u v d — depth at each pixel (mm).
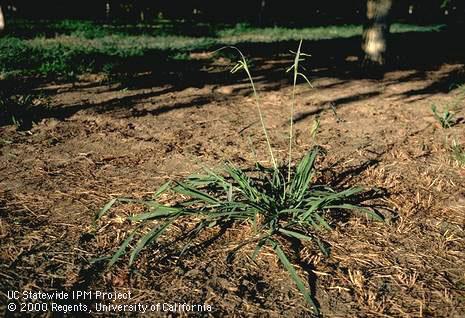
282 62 10141
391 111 5508
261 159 3984
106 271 2396
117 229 2820
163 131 4754
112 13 31969
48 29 18438
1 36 15180
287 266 2250
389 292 2254
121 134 4637
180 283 2318
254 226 2695
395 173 3654
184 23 26000
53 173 3631
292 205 2867
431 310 2119
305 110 5637
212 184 3266
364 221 2910
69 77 7680
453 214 3002
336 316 2096
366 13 8359
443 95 6266
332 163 3881
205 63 9828
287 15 32844
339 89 6844
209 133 4715
